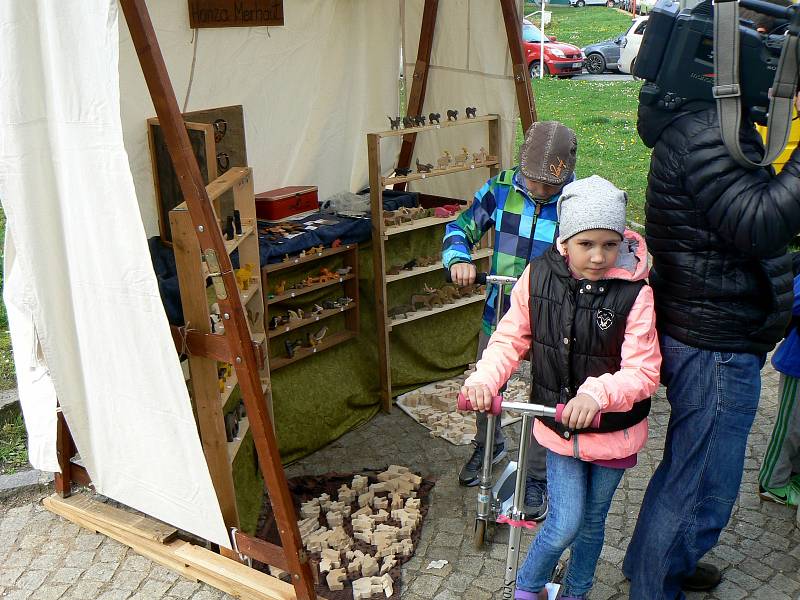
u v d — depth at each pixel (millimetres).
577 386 2393
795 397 3234
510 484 3285
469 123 4539
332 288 4211
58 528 3434
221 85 4062
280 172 4512
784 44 2076
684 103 2283
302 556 2816
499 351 2467
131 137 3652
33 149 2746
